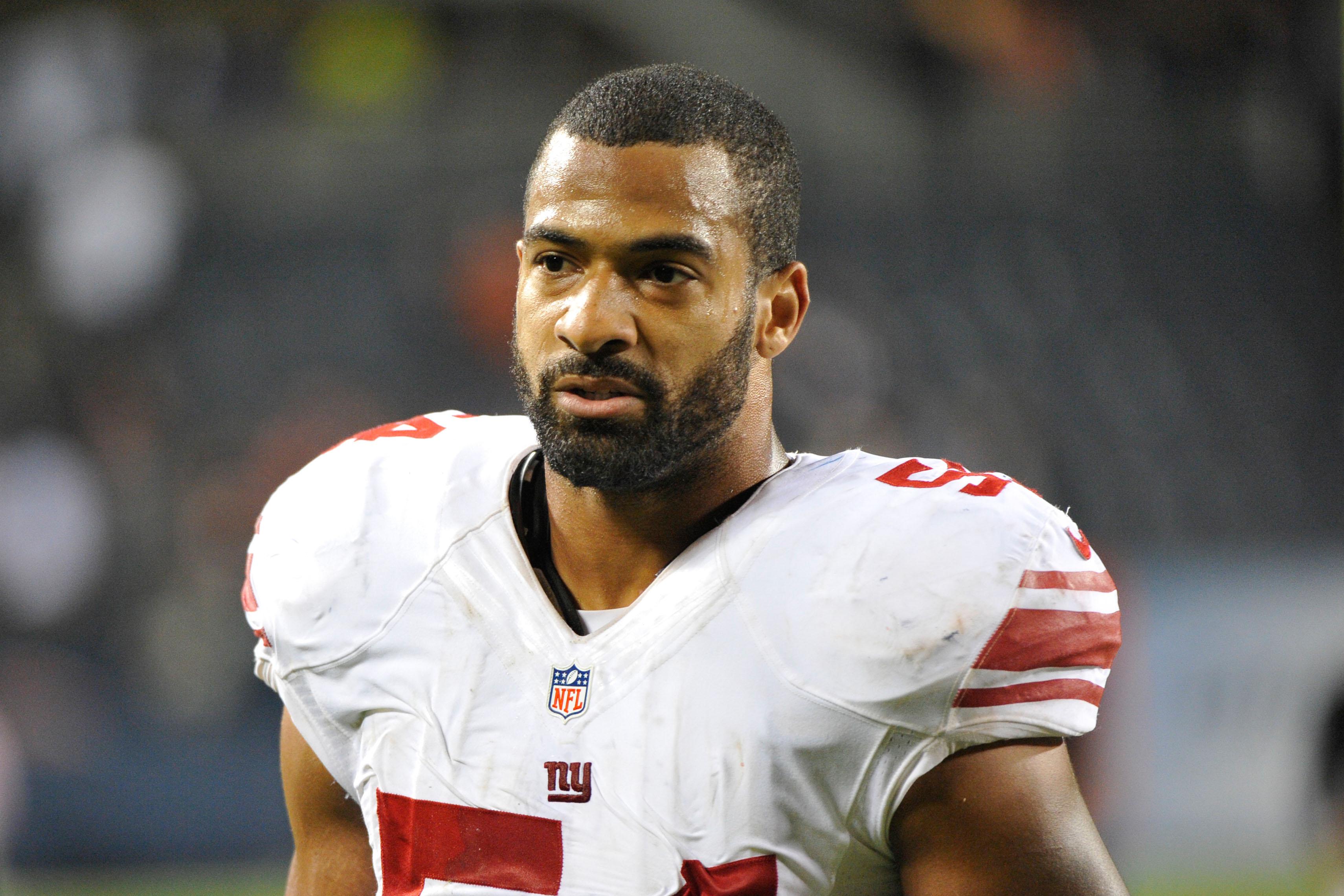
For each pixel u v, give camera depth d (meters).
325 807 5.68
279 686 5.54
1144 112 29.11
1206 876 18.95
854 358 26.28
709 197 4.80
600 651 4.98
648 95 4.88
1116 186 28.64
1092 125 29.06
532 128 31.06
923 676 4.69
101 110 30.94
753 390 5.18
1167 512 26.20
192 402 29.50
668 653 4.89
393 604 5.25
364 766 5.26
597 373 4.78
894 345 26.80
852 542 4.91
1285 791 20.25
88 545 26.45
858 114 29.88
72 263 29.98
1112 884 4.79
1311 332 27.53
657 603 4.99
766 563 4.94
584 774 4.87
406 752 5.12
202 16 30.20
